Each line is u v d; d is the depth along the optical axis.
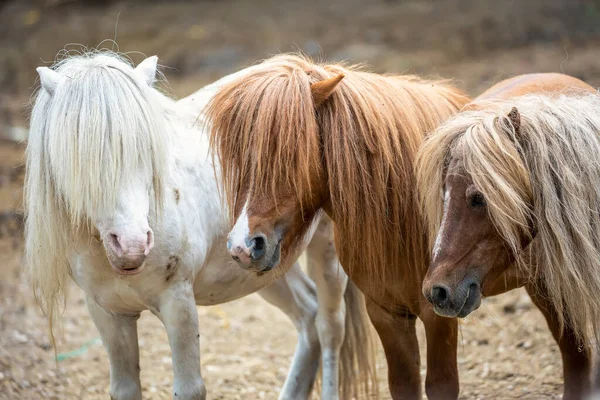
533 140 4.47
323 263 6.26
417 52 18.86
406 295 5.23
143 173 4.62
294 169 4.68
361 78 5.17
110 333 5.21
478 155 4.37
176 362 5.06
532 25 19.66
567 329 5.16
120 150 4.51
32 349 7.88
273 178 4.62
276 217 4.66
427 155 4.65
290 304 6.63
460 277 4.42
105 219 4.54
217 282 5.52
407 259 5.13
